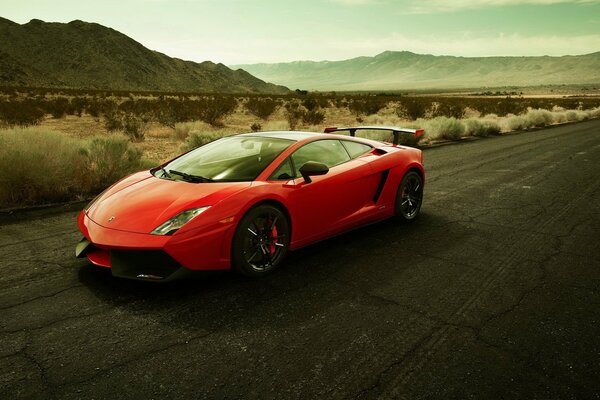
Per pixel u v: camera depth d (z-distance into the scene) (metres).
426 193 7.46
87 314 3.17
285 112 32.56
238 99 56.75
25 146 6.71
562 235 5.28
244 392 2.38
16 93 49.16
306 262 4.27
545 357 2.79
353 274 4.02
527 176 9.02
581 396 2.42
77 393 2.33
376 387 2.46
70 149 7.50
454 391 2.45
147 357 2.67
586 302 3.56
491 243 4.95
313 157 4.50
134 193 3.84
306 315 3.24
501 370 2.65
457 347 2.89
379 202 5.19
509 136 18.11
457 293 3.69
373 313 3.31
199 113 23.05
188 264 3.38
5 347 2.74
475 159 11.36
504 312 3.38
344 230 4.82
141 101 35.31
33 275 3.82
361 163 4.92
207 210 3.46
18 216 5.71
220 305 3.35
